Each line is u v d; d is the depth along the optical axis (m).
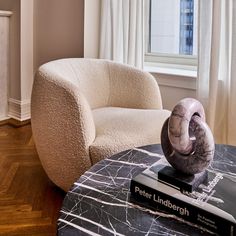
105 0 2.62
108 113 1.86
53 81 1.56
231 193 0.89
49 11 2.85
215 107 2.24
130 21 2.52
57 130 1.54
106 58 2.69
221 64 2.23
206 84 2.26
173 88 2.52
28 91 3.10
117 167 1.12
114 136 1.54
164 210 0.88
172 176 0.92
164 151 0.97
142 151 1.25
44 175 2.03
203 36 2.22
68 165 1.56
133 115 1.80
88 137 1.50
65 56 2.81
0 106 3.07
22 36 2.95
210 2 2.17
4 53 3.02
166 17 2.77
